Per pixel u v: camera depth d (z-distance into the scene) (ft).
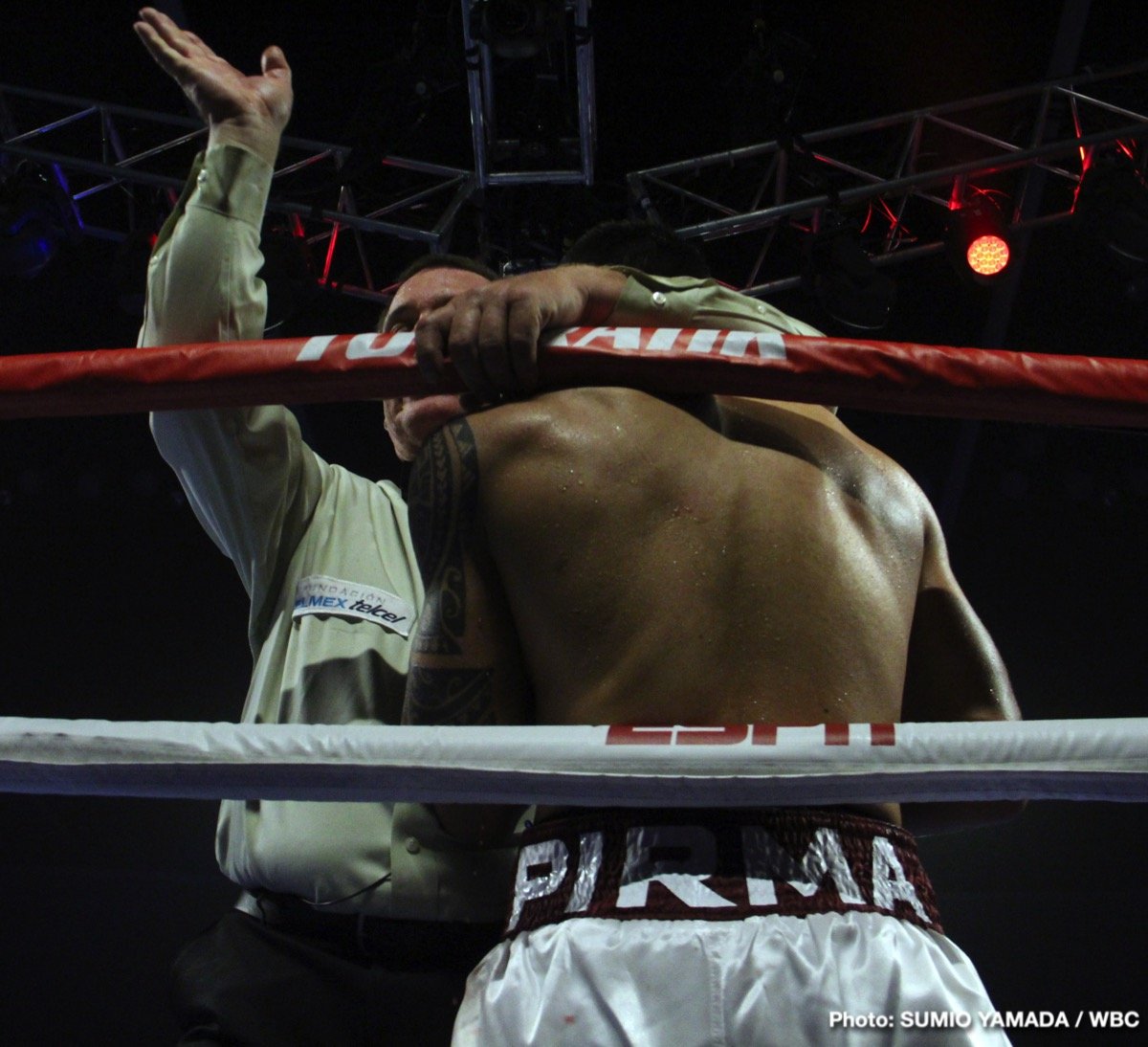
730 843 3.68
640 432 4.31
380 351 4.79
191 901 21.57
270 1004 5.81
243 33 20.04
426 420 7.30
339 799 3.79
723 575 4.07
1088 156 19.13
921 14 19.75
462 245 20.81
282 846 6.01
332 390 4.83
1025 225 19.58
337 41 20.07
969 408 4.70
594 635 3.99
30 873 21.70
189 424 6.61
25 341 22.44
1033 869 23.30
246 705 6.72
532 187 19.36
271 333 19.53
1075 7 19.10
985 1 19.38
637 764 3.59
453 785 3.68
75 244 19.57
